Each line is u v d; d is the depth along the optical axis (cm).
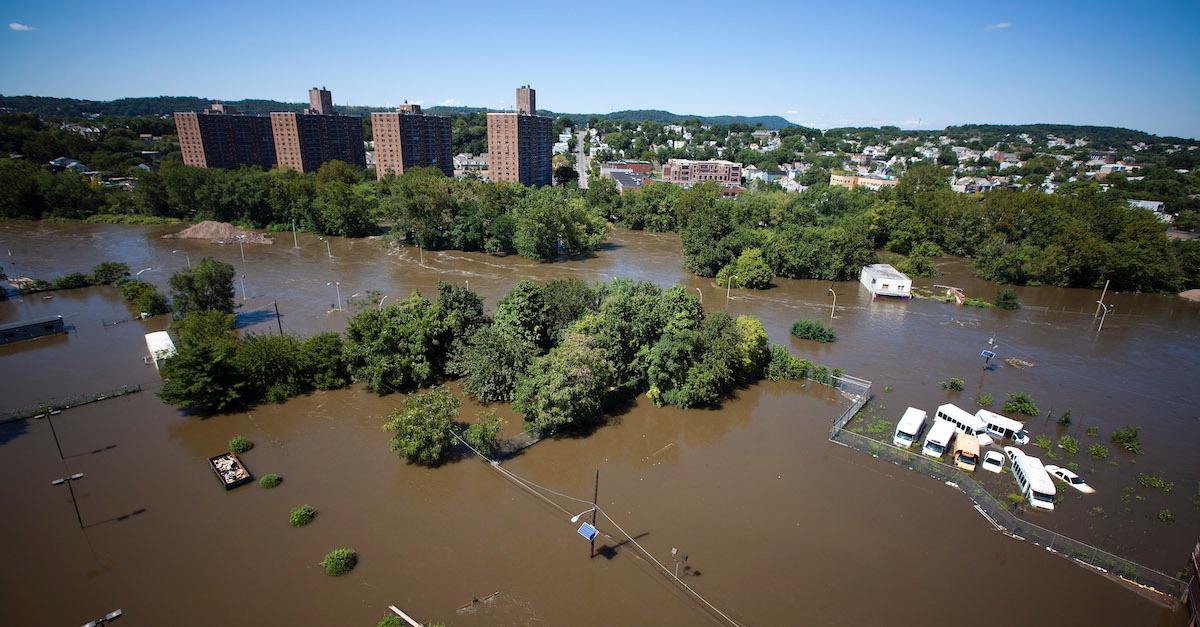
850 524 4544
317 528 4300
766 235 12606
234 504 4528
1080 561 4200
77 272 10612
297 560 3988
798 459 5438
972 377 7344
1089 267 11656
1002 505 4725
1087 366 7831
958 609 3766
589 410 5794
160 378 6562
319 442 5434
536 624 3534
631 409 6294
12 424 5550
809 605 3759
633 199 17825
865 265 12212
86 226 15138
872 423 6097
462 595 3734
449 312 6675
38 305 9031
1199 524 4650
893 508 4753
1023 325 9519
